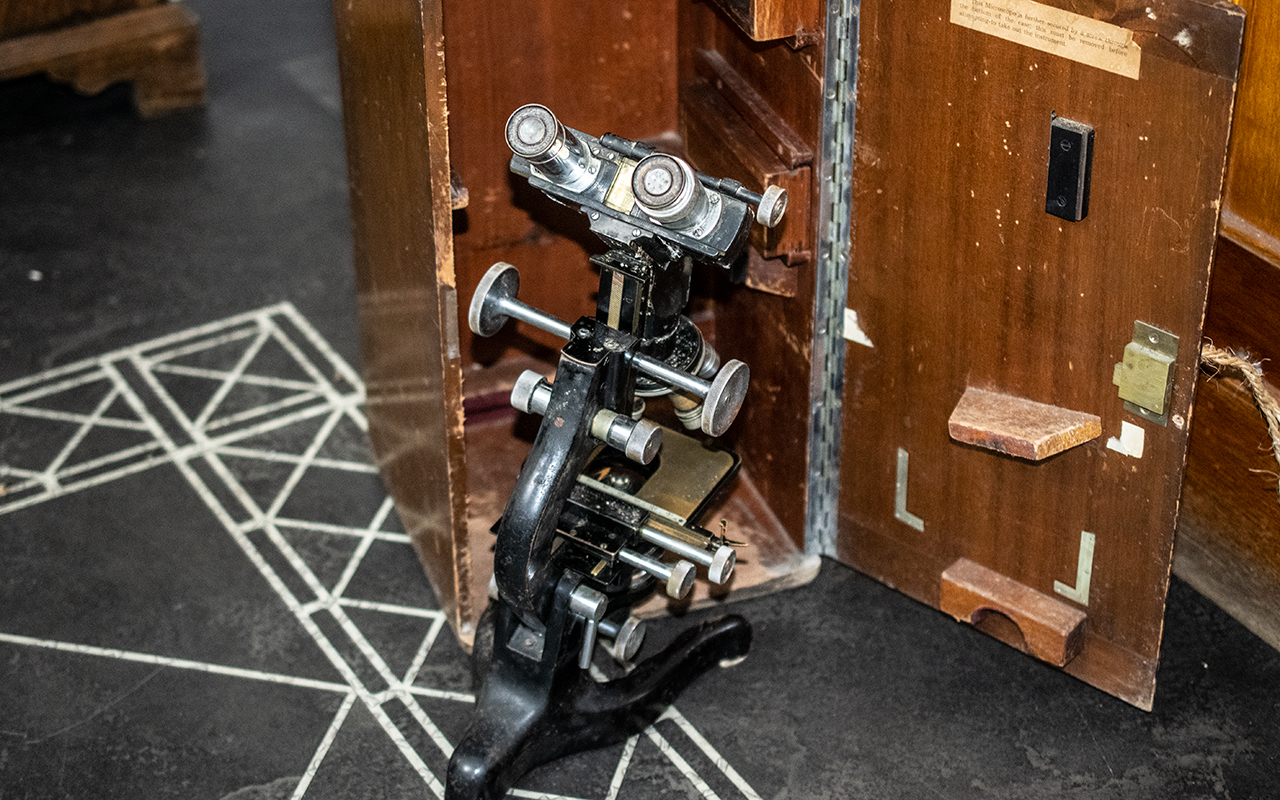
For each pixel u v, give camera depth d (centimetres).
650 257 265
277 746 315
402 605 352
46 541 368
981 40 263
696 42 345
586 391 265
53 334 443
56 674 332
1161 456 277
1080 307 274
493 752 289
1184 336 261
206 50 611
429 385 307
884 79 282
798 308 320
